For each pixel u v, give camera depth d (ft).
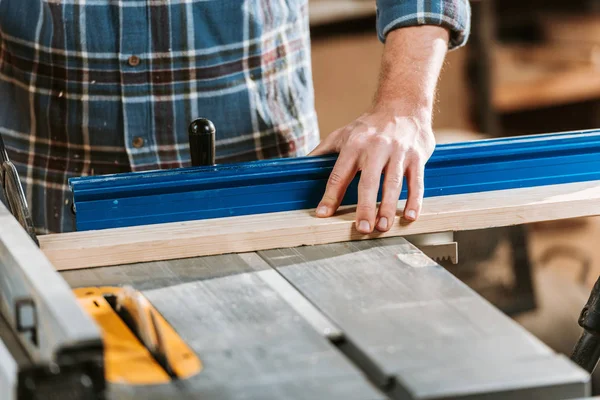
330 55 11.31
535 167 4.56
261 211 4.32
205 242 3.92
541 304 9.38
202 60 5.56
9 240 3.14
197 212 4.24
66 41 5.41
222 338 3.05
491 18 11.66
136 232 3.99
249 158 5.86
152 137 5.64
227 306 3.33
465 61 11.71
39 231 5.83
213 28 5.53
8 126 5.70
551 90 11.87
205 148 4.32
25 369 2.37
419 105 4.74
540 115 13.03
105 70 5.48
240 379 2.76
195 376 2.79
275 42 5.77
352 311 3.25
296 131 5.97
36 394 2.35
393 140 4.35
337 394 2.66
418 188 4.23
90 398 2.39
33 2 5.41
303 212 4.28
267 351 2.94
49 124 5.62
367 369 2.90
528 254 9.24
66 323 2.47
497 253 9.17
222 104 5.68
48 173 5.72
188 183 4.18
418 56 5.08
